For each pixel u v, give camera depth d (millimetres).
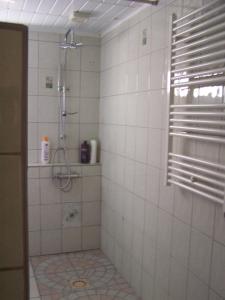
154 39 2201
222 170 1498
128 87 2658
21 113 636
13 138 638
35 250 3230
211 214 1634
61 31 3162
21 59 625
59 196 3236
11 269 672
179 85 1749
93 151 3346
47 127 3230
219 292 1576
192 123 1698
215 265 1605
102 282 2756
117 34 2879
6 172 644
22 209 662
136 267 2584
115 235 3023
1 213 652
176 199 1975
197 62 1662
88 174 3312
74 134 3344
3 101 624
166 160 1901
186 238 1873
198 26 1564
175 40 1804
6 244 663
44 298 2494
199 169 1601
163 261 2154
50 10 2557
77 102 3318
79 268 3002
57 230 3273
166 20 2043
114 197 3025
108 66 3123
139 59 2445
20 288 682
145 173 2389
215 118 1542
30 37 3082
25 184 657
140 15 2418
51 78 3193
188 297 1856
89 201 3357
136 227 2570
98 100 3395
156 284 2256
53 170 3184
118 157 2904
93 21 2832
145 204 2404
